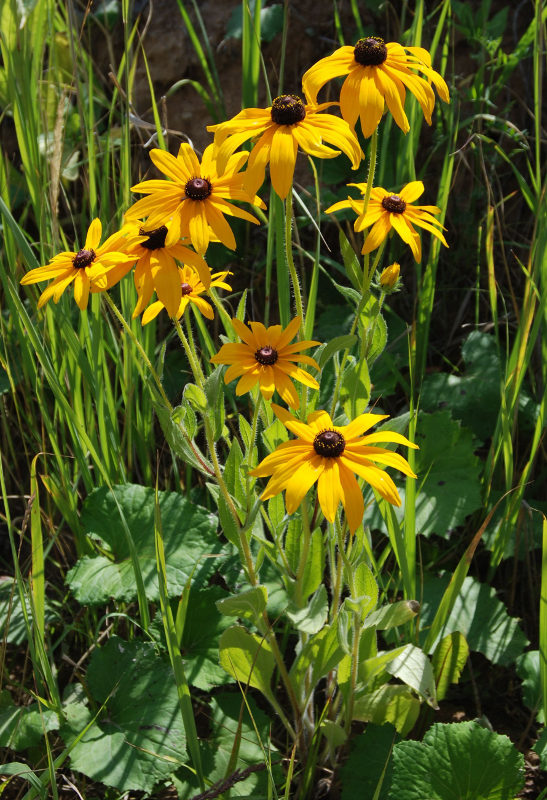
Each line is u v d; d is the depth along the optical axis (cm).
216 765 124
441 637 131
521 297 153
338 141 108
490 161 152
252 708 128
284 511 120
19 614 134
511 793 117
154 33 160
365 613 119
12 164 160
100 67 164
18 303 125
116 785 120
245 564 119
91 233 115
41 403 131
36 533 121
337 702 126
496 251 155
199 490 141
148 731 123
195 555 131
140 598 125
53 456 139
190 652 130
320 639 120
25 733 124
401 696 124
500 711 132
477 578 135
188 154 111
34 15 142
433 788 117
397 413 147
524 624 136
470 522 140
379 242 114
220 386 112
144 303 109
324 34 160
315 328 149
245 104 139
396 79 110
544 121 156
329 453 107
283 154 107
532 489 142
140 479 140
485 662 135
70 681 130
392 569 138
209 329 148
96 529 133
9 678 130
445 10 142
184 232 109
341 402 119
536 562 137
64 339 134
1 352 139
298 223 150
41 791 118
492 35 156
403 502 138
